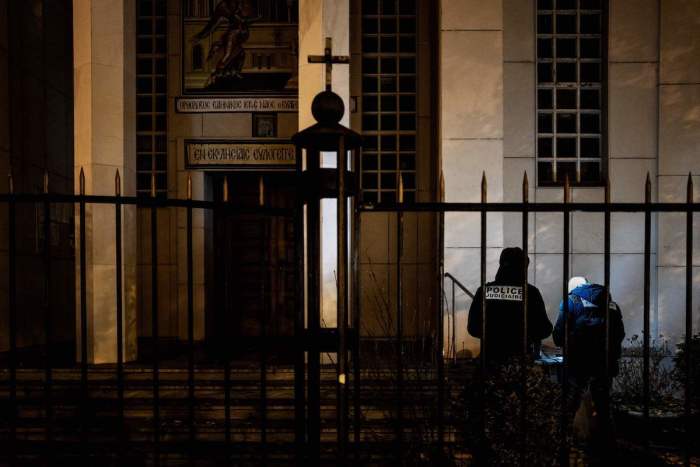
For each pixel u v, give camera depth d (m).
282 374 5.46
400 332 2.70
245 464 4.08
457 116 6.55
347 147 2.73
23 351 7.26
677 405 4.77
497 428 3.19
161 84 8.70
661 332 6.56
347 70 6.03
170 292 8.47
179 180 8.50
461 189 6.54
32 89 8.15
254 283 8.80
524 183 2.63
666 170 6.70
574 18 7.09
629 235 6.76
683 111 6.69
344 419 2.58
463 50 6.55
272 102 8.48
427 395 3.70
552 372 5.51
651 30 6.76
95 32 6.34
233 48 8.51
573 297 4.48
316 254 2.68
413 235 8.00
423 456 3.23
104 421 4.66
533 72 6.91
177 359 6.54
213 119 8.52
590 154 7.06
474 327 4.13
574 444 3.77
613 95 6.80
